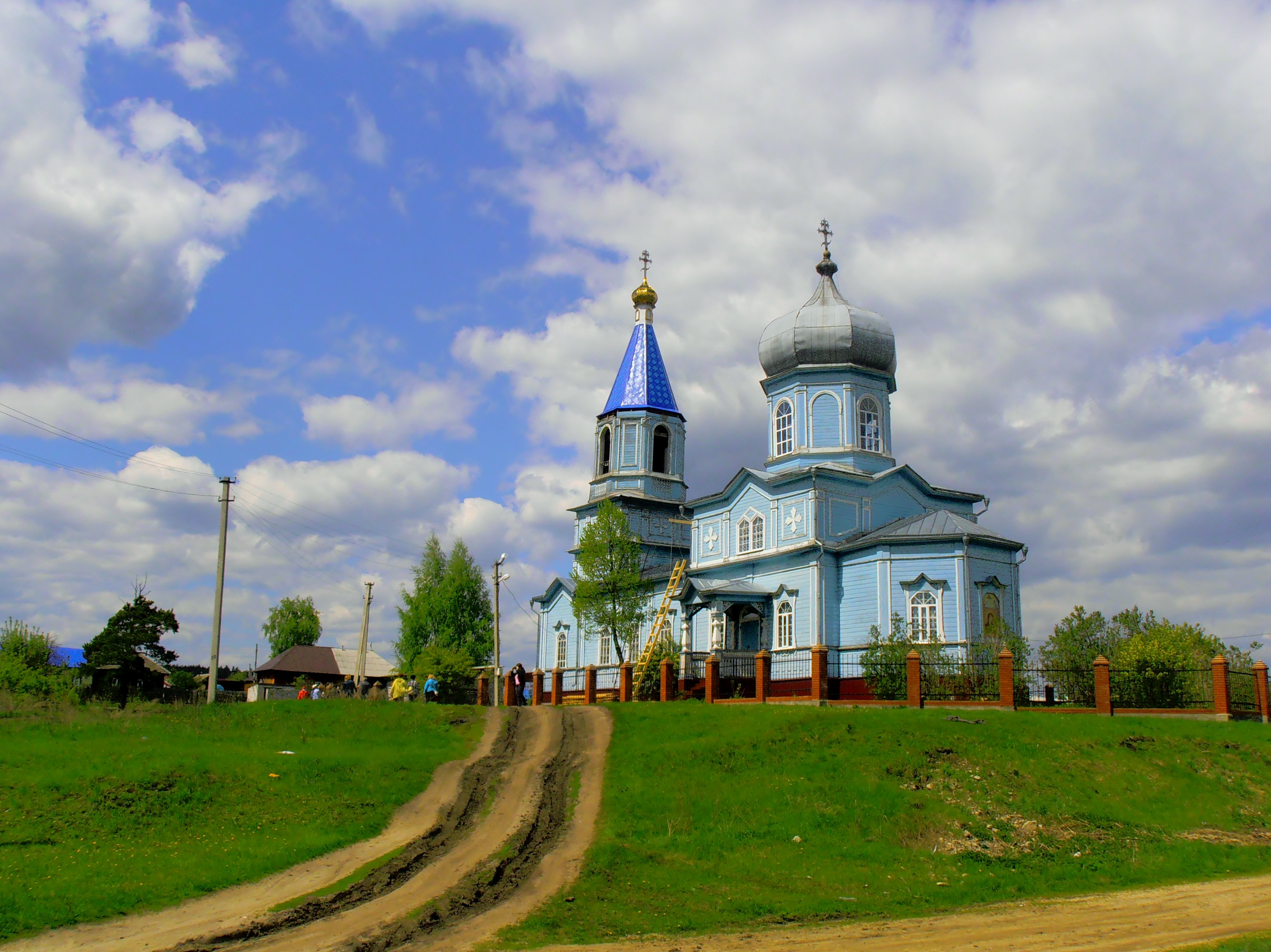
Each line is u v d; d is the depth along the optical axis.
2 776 21.42
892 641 37.34
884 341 49.00
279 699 50.81
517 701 44.44
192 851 18.88
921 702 32.28
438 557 71.19
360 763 25.23
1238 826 23.16
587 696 41.06
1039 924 16.31
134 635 50.53
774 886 18.81
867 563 43.03
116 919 15.53
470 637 68.50
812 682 34.91
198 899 16.70
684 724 29.34
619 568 50.84
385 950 14.50
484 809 23.17
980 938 15.34
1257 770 25.70
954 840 21.30
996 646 35.69
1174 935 15.40
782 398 49.97
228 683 80.06
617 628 50.19
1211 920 16.50
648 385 61.72
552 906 16.92
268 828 20.56
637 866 19.72
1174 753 26.16
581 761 26.95
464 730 31.17
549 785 25.00
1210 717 30.36
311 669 81.62
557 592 63.56
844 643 43.44
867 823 21.86
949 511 46.66
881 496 46.91
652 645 47.47
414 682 47.75
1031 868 20.27
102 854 18.23
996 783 23.70
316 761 24.75
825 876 19.42
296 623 94.81
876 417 49.00
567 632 62.28
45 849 18.20
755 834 21.58
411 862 19.22
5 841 18.38
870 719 27.45
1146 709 31.44
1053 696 35.22
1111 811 22.95
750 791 23.55
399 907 16.55
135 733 29.55
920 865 20.22
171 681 59.69
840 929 15.94
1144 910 17.39
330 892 17.17
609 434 61.91
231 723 32.84
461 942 14.88
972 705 31.92
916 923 16.47
